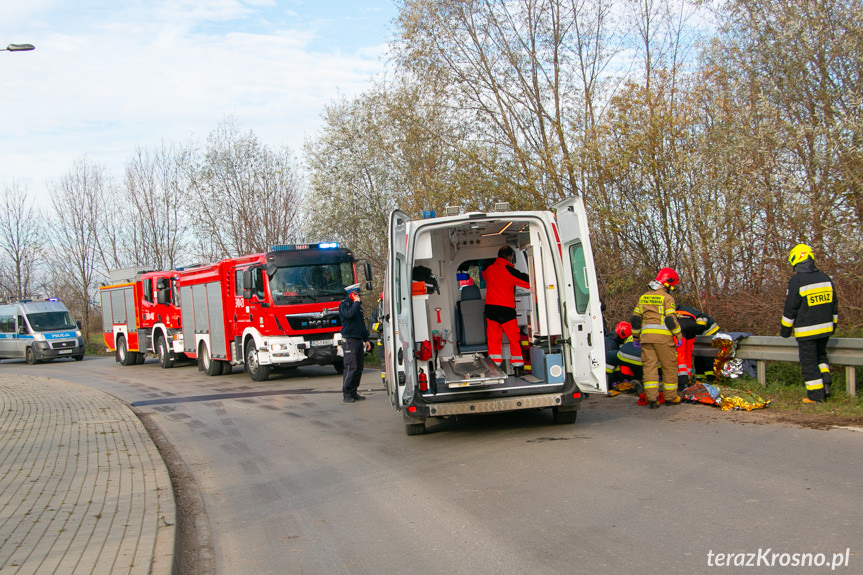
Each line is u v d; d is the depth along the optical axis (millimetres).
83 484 6812
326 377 17250
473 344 10062
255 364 16953
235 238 31578
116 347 26953
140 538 4988
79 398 14508
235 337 18016
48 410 12711
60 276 43375
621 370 11023
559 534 4770
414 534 5070
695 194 12906
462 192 16234
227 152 31562
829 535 4324
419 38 18266
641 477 6016
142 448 8625
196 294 20109
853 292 10766
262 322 16516
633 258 14531
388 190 25297
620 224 13906
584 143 14305
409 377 8039
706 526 4660
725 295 12625
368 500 6078
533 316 8922
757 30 12055
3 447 9070
